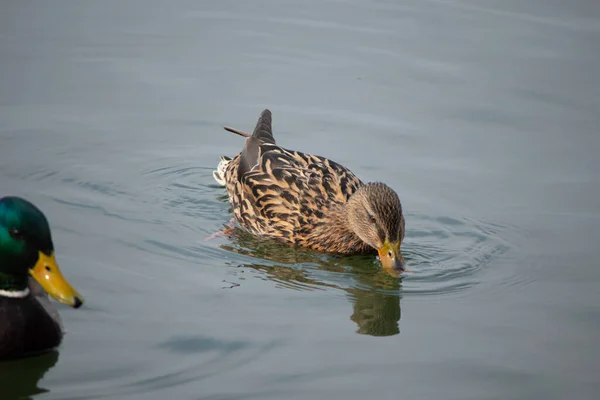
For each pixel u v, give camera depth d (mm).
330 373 11320
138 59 20766
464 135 18484
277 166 16172
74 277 13414
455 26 22719
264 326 12438
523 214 16031
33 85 19469
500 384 11234
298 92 19812
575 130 18609
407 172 17234
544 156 17797
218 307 12914
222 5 23578
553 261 14656
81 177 16734
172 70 20438
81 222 15266
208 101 19406
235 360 11477
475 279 14211
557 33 22312
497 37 22156
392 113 19203
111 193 16359
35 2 23047
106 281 13398
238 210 16266
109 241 14680
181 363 11328
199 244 15062
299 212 15625
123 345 11688
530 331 12570
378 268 14938
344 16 23203
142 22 22375
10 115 18391
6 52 20531
